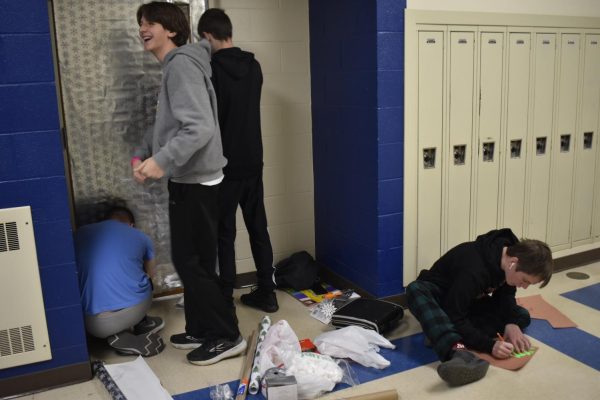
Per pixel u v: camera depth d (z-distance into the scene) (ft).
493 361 7.77
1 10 6.67
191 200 7.63
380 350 8.38
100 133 9.83
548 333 8.66
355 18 9.55
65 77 9.43
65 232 7.39
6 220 7.05
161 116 7.47
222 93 8.92
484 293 8.52
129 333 8.62
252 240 10.08
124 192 10.18
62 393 7.48
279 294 11.03
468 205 10.46
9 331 7.30
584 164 11.75
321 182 11.55
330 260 11.58
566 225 11.76
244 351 8.43
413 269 10.09
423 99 9.59
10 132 6.93
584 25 11.00
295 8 11.06
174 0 9.86
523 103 10.66
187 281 7.93
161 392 7.30
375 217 9.68
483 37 9.93
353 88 9.91
